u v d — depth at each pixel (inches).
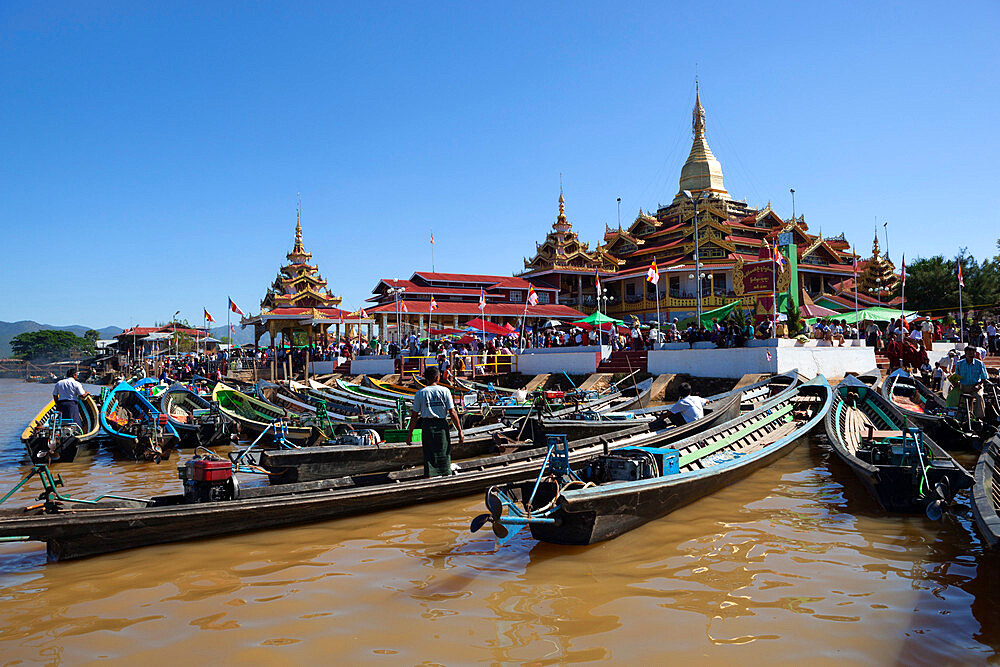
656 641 216.4
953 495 343.9
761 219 2128.4
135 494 464.4
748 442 498.0
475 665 202.5
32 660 210.1
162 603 255.1
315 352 1704.0
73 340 5078.7
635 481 332.5
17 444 802.8
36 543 337.1
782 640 215.5
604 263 2194.9
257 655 211.8
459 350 1460.4
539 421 550.9
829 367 914.1
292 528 356.2
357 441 538.3
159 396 1049.5
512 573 282.7
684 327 1545.3
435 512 389.1
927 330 1063.0
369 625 232.7
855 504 389.1
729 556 299.0
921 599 246.8
